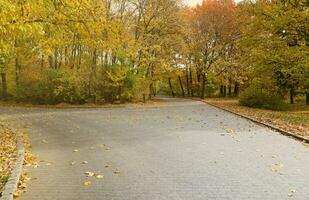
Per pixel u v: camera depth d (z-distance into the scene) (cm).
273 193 677
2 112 2709
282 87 3019
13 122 2003
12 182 743
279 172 827
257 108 3000
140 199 651
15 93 3716
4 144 1241
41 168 900
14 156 1025
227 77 4941
